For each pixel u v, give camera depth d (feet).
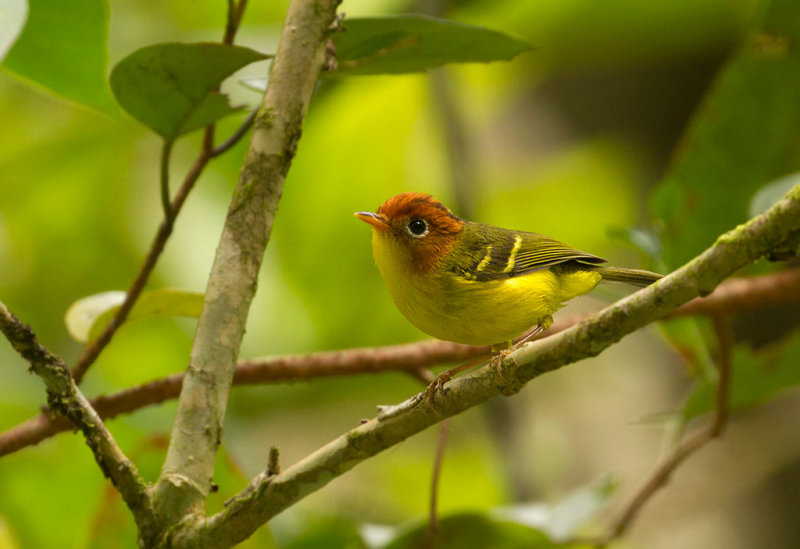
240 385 24.06
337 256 43.96
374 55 21.08
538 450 42.55
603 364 45.96
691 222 29.76
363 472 42.01
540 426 43.60
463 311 26.23
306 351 41.68
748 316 42.86
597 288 28.22
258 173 17.63
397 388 44.04
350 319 43.47
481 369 16.57
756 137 29.14
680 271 14.37
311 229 44.06
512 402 37.91
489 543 25.96
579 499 27.43
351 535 28.40
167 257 40.75
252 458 35.58
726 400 25.90
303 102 17.84
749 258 13.85
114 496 25.16
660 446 41.57
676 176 29.76
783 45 28.45
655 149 50.03
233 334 17.43
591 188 49.11
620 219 49.60
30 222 41.65
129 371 41.34
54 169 41.22
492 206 49.16
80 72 24.82
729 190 29.50
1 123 41.14
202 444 17.07
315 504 39.91
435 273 26.23
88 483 29.76
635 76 49.60
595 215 49.75
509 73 47.96
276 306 41.47
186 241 40.88
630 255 49.60
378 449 16.81
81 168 41.42
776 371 27.27
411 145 45.75
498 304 26.25
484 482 42.50
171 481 16.80
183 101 20.54
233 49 19.38
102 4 23.53
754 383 27.63
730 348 25.71
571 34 45.52
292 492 16.58
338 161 44.39
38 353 16.12
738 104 29.04
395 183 45.68
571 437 43.06
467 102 48.73
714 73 48.01
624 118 50.26
